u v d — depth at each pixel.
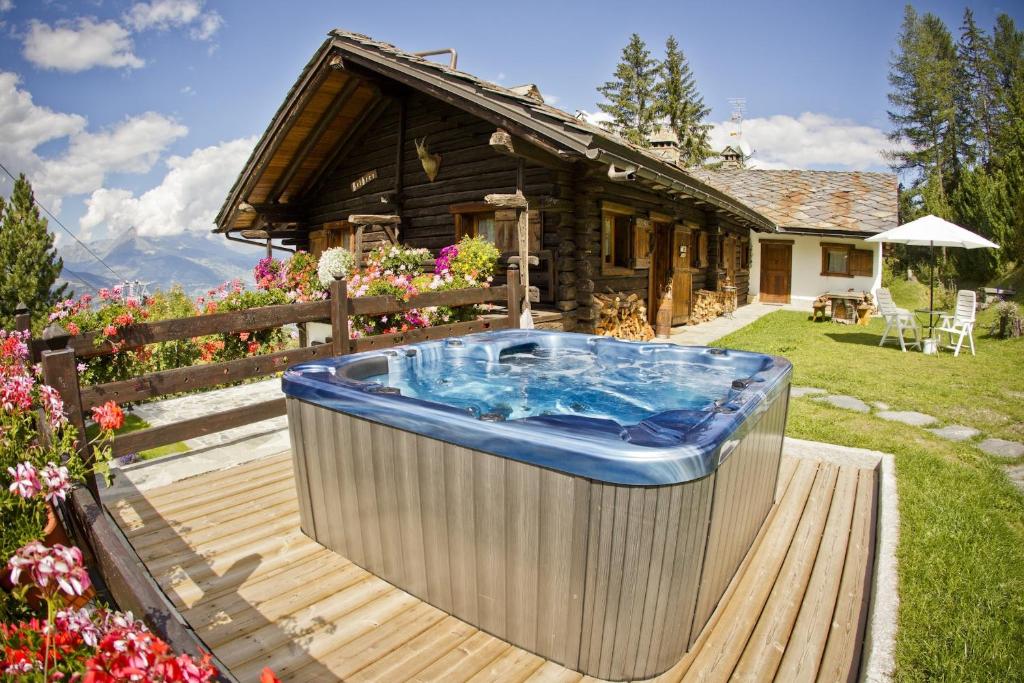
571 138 4.84
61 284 13.98
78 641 1.22
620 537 1.66
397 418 2.13
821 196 14.62
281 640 1.97
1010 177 16.28
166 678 0.99
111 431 2.17
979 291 14.76
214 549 2.59
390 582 2.33
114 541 1.47
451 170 7.11
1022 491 3.22
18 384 2.16
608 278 7.28
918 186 28.70
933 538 2.61
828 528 2.80
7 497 1.79
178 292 9.13
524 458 1.79
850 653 1.90
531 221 6.44
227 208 8.77
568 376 4.05
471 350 4.10
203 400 5.44
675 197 7.91
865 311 10.38
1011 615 2.06
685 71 29.75
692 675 1.80
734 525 2.19
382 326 5.25
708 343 8.22
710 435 1.82
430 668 1.84
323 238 9.45
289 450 3.92
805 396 5.39
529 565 1.86
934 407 5.01
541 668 1.85
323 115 7.73
